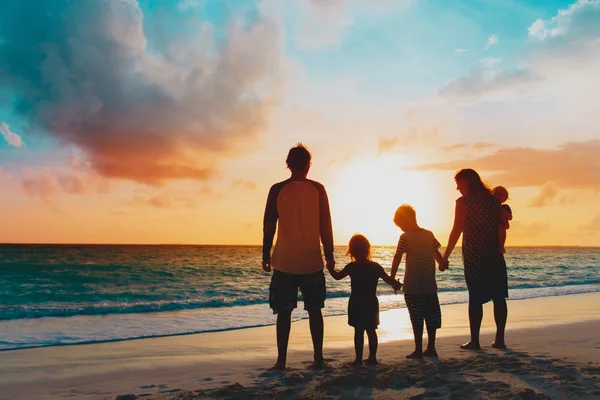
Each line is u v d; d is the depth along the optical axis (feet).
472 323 16.97
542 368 12.57
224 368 15.15
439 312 15.74
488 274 16.71
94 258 157.07
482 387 10.68
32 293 57.31
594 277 83.35
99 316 31.99
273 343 21.44
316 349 13.88
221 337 23.35
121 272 96.22
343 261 153.17
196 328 26.43
